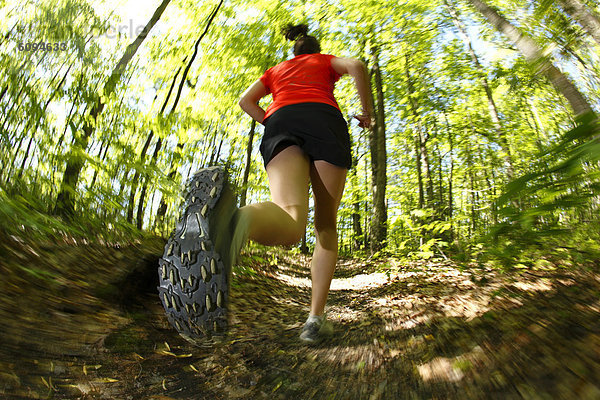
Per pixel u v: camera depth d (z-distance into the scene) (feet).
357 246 58.29
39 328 6.00
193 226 4.09
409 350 6.46
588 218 4.82
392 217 18.88
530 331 5.94
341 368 6.09
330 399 5.08
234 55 35.47
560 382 4.27
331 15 35.27
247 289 14.98
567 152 3.00
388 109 45.85
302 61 6.60
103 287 8.38
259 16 35.63
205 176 4.31
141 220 16.96
